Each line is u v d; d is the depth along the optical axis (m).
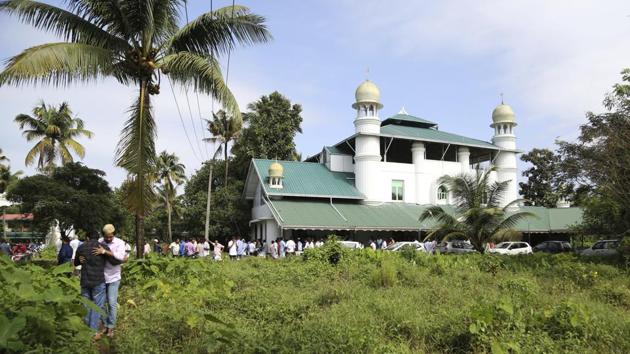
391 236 36.75
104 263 8.30
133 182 14.34
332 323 7.32
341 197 36.25
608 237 28.25
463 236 25.70
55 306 5.18
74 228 29.59
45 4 14.16
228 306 10.02
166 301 9.57
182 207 51.97
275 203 34.44
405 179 39.25
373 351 6.33
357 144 38.25
